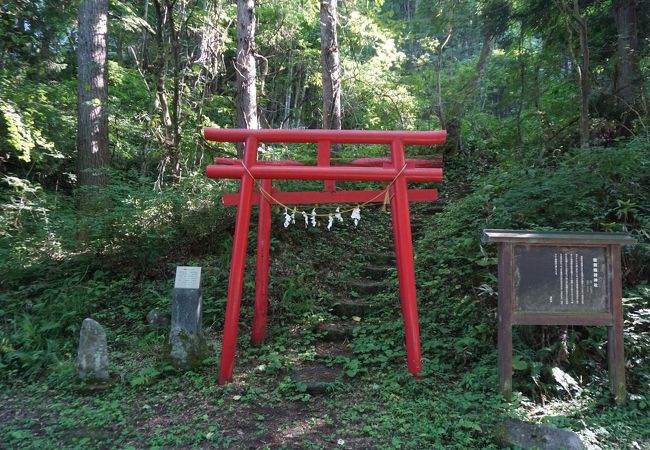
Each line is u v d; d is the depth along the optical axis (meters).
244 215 4.70
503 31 10.12
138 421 3.87
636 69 8.15
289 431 3.69
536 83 9.59
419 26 14.05
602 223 5.21
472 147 12.32
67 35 12.49
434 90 14.16
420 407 3.98
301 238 7.98
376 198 5.10
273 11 13.20
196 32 11.37
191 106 10.36
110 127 11.18
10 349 5.09
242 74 9.09
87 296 6.36
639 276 4.99
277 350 5.37
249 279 6.68
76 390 4.40
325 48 10.48
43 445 3.46
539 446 3.31
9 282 6.79
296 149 10.05
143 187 7.71
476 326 4.98
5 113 8.14
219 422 3.84
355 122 14.62
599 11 9.11
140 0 14.12
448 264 6.35
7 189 9.87
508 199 6.14
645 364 4.21
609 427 3.61
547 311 4.04
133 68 12.90
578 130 8.30
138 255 7.03
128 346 5.42
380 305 6.21
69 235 7.36
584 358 4.38
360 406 4.05
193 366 4.80
